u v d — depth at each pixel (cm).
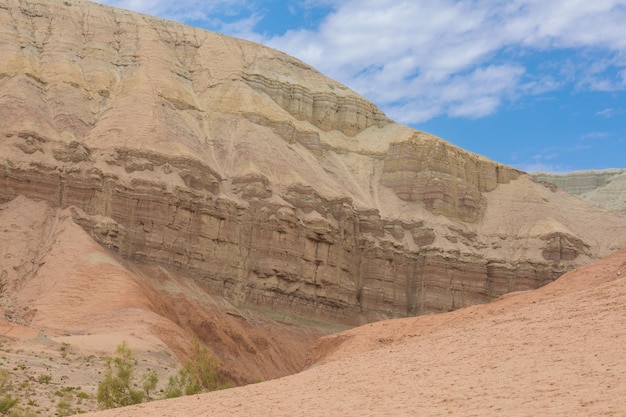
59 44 15550
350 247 14875
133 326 8856
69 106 14025
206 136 15400
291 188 14588
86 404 5250
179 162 13312
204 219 13088
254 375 11162
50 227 11675
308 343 12975
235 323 12150
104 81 15200
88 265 10488
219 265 13000
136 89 14938
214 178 13750
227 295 12875
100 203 12175
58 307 9644
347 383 3269
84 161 12569
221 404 3069
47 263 10725
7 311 9581
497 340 3653
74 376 6178
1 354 6500
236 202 13662
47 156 12450
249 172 14350
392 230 16175
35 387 5562
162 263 12269
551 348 3259
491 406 2464
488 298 16012
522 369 2986
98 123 14012
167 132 13938
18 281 10688
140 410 3119
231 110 16212
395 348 4238
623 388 2466
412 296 15588
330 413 2644
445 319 6169
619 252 5947
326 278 14038
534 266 16350
